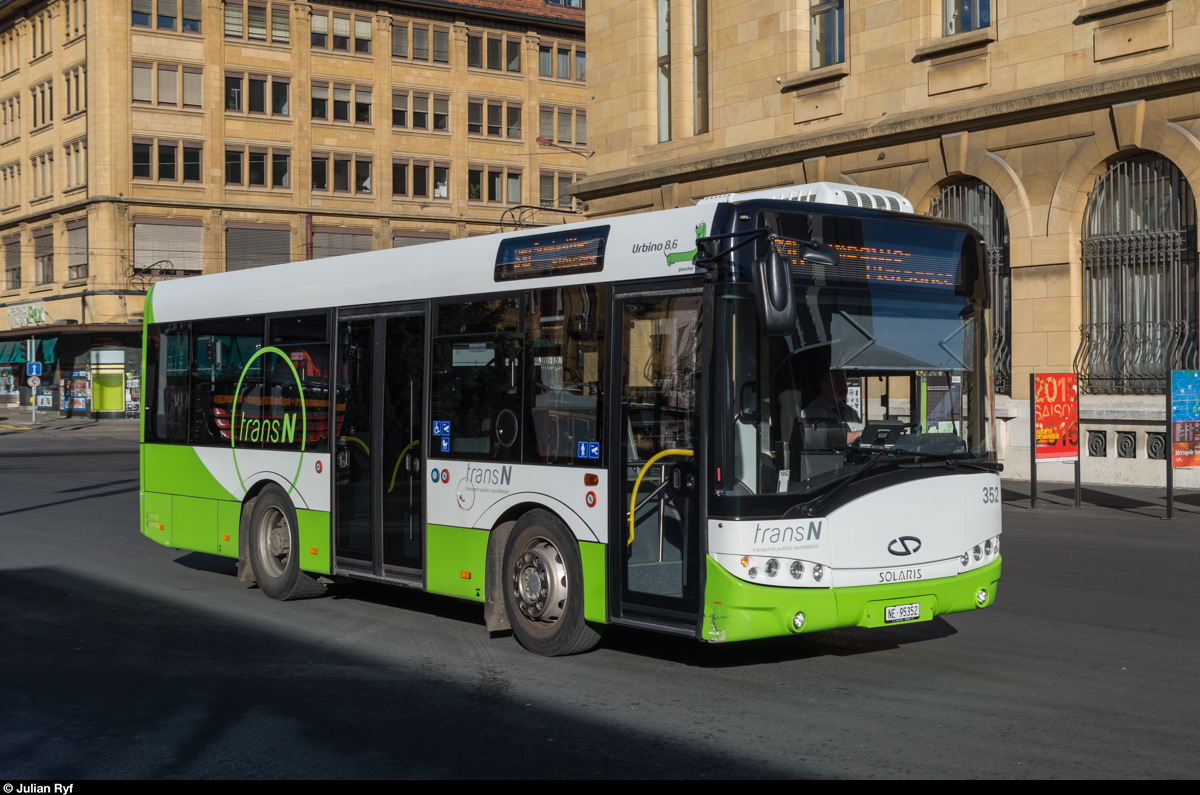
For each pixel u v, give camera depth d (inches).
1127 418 816.9
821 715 272.7
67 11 2361.0
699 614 294.2
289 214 2380.7
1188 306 789.2
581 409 332.2
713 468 291.9
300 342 441.7
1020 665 324.5
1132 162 813.2
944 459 316.5
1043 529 625.3
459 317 375.9
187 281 508.1
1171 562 513.7
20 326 2501.2
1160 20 775.1
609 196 1181.1
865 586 299.4
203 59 2297.0
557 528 338.6
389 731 264.2
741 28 1047.0
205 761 243.8
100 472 1138.0
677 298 306.7
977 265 332.8
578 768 235.5
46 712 283.4
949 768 231.6
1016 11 852.6
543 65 2679.6
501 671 322.3
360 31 2458.2
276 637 374.0
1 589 470.9
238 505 470.6
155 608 429.1
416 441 388.8
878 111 943.0
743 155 1028.5
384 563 400.8
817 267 303.3
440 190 2561.5
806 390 298.8
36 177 2492.6
